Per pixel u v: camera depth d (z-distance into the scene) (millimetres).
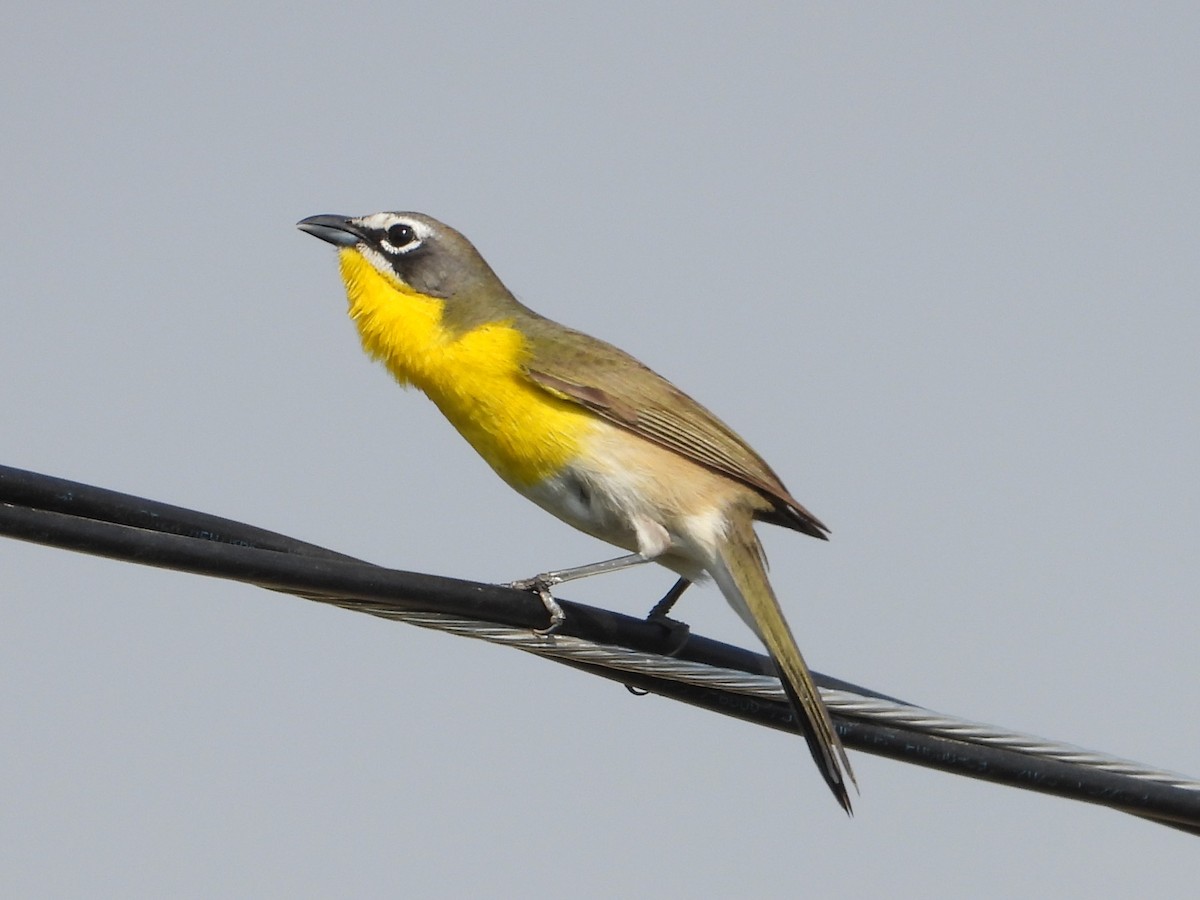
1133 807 10984
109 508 9648
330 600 10211
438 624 10703
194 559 9188
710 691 11461
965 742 11086
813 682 11289
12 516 8773
